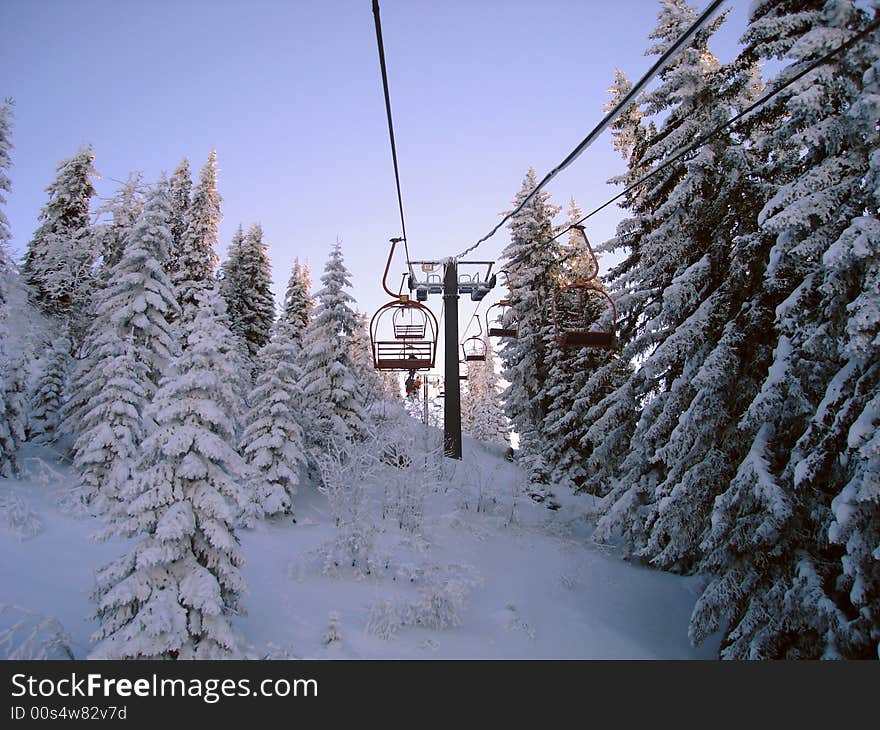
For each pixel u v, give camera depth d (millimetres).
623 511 16688
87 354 22734
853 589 8477
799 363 10539
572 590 16078
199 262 32844
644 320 17984
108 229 28109
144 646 7359
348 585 14156
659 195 17859
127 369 20203
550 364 28234
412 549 16688
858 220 8773
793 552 10547
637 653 12500
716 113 14836
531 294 28859
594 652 12328
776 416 10906
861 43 10188
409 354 18953
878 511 8438
